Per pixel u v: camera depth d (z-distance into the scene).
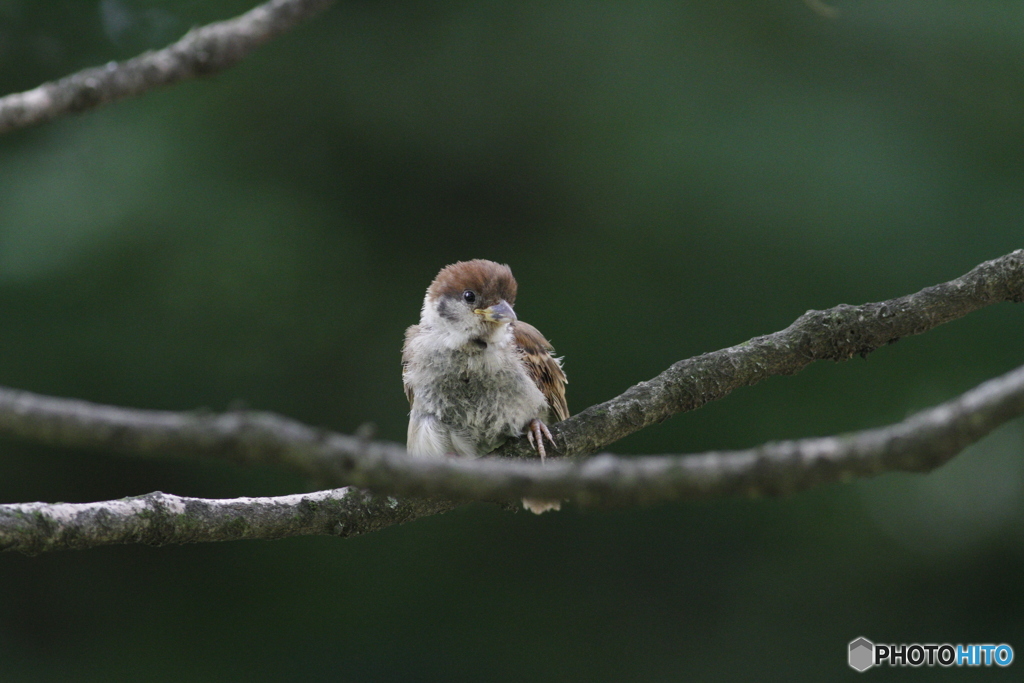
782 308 12.38
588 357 12.80
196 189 12.31
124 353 12.14
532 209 13.38
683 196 12.24
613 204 12.70
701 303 12.63
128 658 12.44
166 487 12.58
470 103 13.12
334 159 13.22
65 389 12.08
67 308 11.85
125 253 11.80
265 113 12.99
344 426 12.63
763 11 12.76
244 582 12.80
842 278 12.02
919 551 13.07
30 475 12.28
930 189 11.79
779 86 12.41
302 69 13.09
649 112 12.56
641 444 12.78
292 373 12.64
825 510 13.10
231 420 2.56
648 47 12.85
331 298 12.76
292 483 12.37
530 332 7.46
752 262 12.40
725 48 12.73
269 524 4.66
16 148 12.22
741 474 2.61
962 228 11.69
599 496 2.67
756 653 12.73
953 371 12.44
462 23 13.33
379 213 13.28
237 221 12.22
